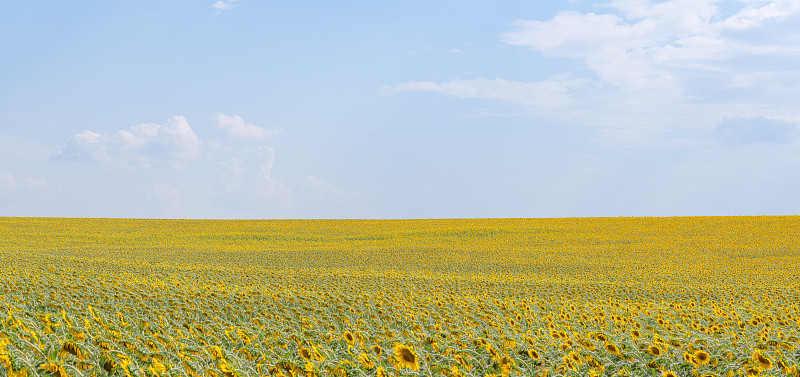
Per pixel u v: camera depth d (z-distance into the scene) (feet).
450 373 20.20
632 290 73.82
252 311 42.29
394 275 86.33
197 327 28.58
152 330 26.50
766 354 21.18
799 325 37.52
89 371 17.17
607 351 23.52
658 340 26.37
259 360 21.71
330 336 26.48
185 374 17.48
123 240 164.04
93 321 25.91
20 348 17.21
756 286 80.43
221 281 69.26
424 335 28.86
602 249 147.02
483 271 108.99
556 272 107.86
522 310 44.91
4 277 49.75
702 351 21.90
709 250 144.25
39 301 39.34
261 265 111.86
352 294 54.34
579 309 50.62
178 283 59.36
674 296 68.95
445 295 57.82
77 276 60.34
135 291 48.21
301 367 19.01
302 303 46.80
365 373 19.38
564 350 23.97
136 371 16.35
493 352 22.12
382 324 35.50
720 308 48.75
